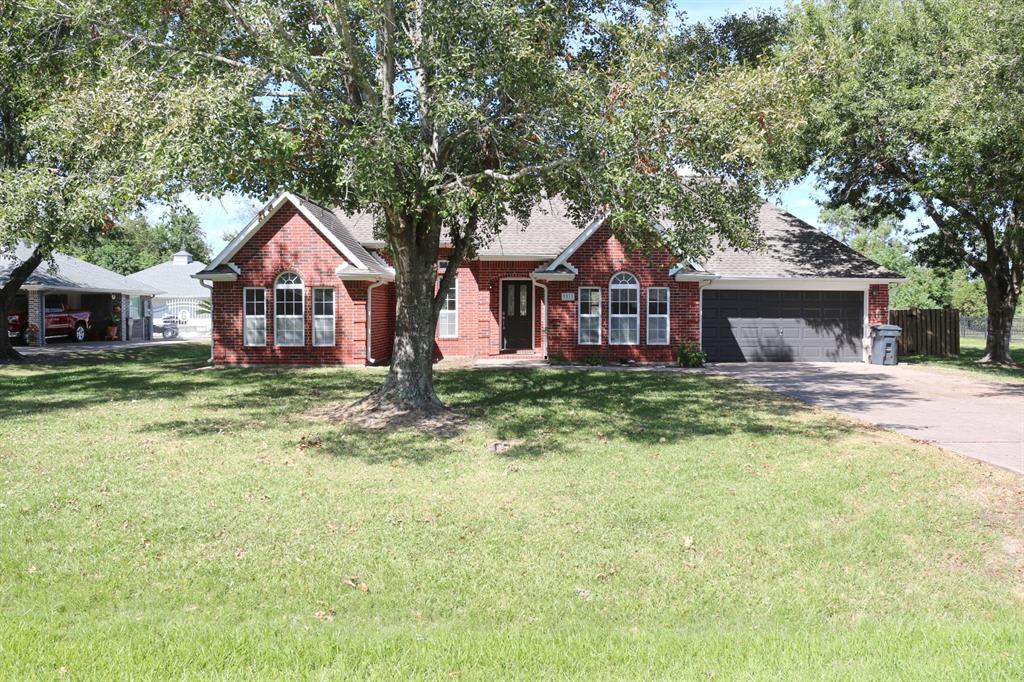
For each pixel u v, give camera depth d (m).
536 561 6.27
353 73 10.39
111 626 4.80
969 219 23.50
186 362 23.48
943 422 12.34
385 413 12.23
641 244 12.43
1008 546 6.79
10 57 12.92
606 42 12.27
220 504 7.49
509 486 8.30
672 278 22.31
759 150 9.25
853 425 11.98
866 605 5.61
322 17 10.79
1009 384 17.91
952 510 7.63
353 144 9.12
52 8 10.55
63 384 17.09
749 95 9.85
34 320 30.55
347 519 7.13
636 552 6.49
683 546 6.62
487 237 15.74
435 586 5.73
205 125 8.62
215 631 4.75
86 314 35.44
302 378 18.16
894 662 4.40
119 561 6.03
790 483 8.47
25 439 10.44
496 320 23.61
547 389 15.91
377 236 14.13
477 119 10.42
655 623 5.24
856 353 24.17
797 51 10.41
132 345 32.78
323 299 21.70
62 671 4.07
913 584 6.01
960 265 27.22
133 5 10.30
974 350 32.09
